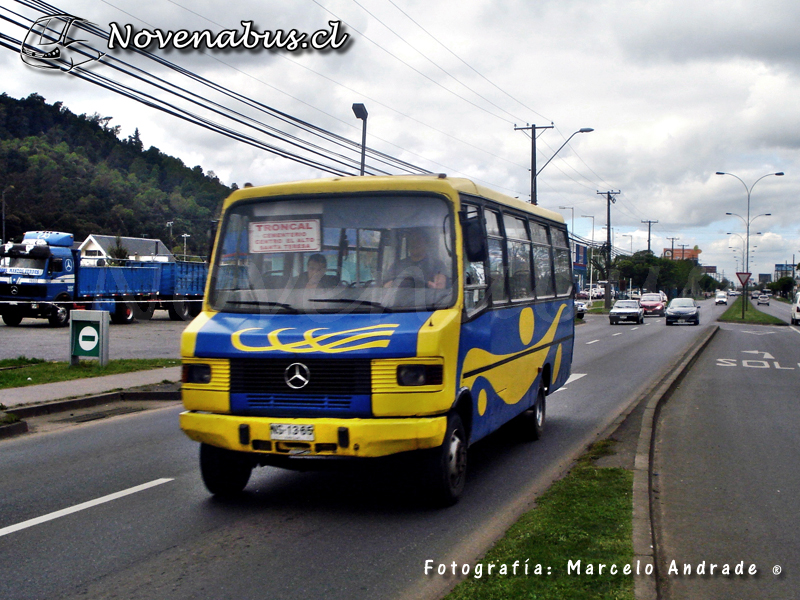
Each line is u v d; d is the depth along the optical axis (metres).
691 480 7.48
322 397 5.86
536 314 9.50
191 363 6.20
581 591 4.27
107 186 143.25
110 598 4.48
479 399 7.05
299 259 6.51
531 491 7.12
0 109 177.88
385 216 6.49
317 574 4.87
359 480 7.45
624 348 26.06
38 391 13.05
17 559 5.16
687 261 118.88
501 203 8.19
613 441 8.88
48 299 30.55
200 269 39.41
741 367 19.53
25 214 112.94
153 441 9.53
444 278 6.38
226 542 5.52
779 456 8.62
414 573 4.89
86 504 6.56
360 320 6.07
